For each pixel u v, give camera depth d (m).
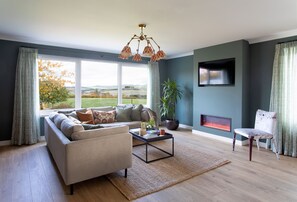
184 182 2.54
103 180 2.58
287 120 3.59
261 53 4.11
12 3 2.41
